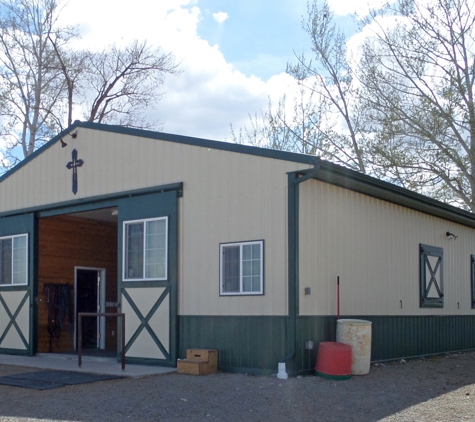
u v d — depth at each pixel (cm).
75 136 1413
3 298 1545
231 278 1101
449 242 1616
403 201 1343
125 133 1309
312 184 1091
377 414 780
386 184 1206
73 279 1609
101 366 1188
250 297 1068
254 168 1090
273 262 1046
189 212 1178
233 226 1108
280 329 1025
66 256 1592
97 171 1358
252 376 1028
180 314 1166
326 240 1111
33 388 949
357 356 1054
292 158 1036
